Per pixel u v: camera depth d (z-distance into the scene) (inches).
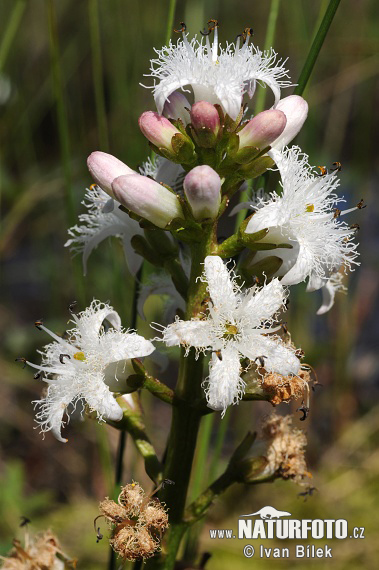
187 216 8.6
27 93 18.2
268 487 13.8
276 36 17.8
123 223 9.2
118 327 8.7
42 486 14.4
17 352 15.8
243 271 8.8
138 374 8.7
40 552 9.3
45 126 20.5
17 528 12.5
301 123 8.8
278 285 8.6
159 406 16.4
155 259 9.0
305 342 14.8
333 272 9.2
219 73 8.6
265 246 8.6
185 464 8.9
